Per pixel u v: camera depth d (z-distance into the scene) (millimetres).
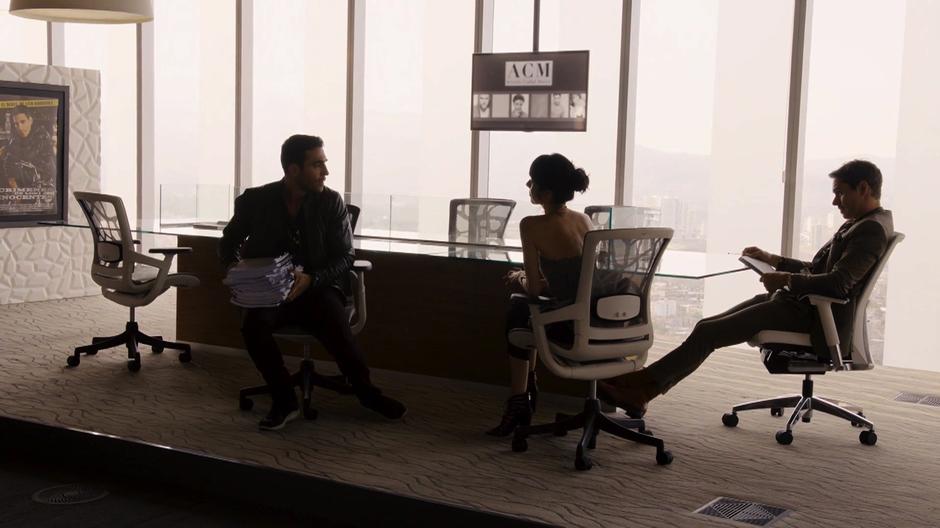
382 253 5074
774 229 6859
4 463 3969
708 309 7004
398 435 4242
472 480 3643
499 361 4984
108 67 9688
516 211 5746
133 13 5523
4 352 5801
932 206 6262
